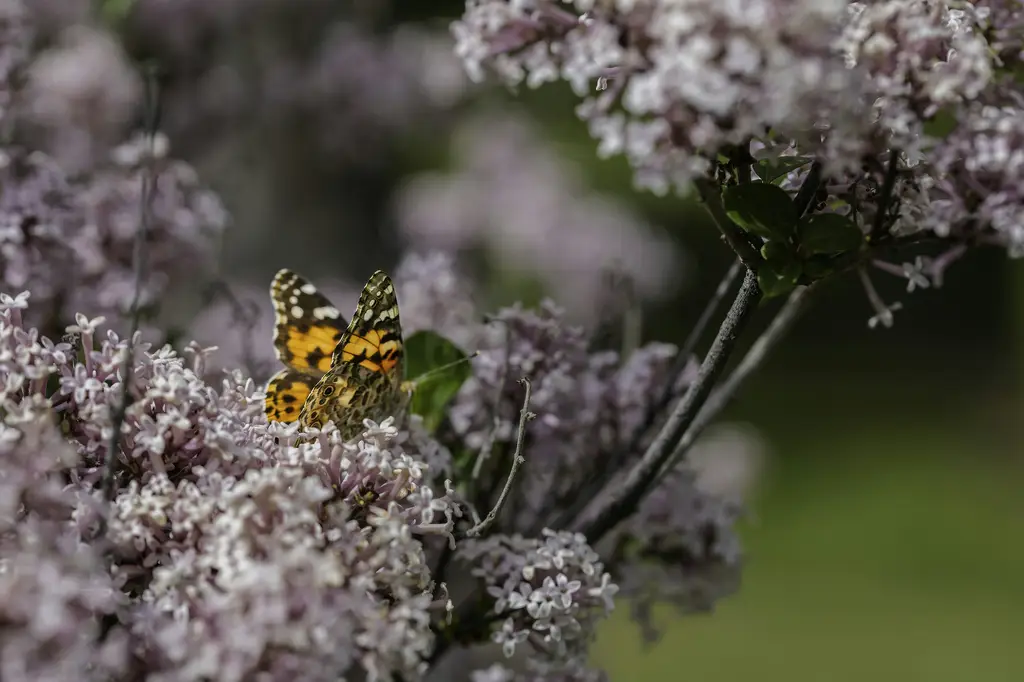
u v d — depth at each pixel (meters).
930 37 0.74
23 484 0.74
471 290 0.90
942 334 4.43
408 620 0.75
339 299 1.48
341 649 0.73
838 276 0.78
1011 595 2.66
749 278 0.77
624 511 0.79
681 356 0.84
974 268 4.43
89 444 0.76
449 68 1.73
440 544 0.80
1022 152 0.75
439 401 0.83
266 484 0.73
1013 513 3.11
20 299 0.76
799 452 3.50
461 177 2.16
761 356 0.82
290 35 1.58
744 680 2.27
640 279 1.91
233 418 0.77
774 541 2.96
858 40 0.74
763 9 0.72
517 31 0.75
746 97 0.72
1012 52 0.76
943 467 3.40
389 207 2.15
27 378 0.76
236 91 1.48
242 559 0.73
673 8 0.72
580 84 0.74
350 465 0.76
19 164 0.87
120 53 1.30
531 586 0.79
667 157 0.73
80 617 0.73
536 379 0.83
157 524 0.75
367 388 0.81
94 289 0.85
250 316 0.95
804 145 0.74
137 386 0.76
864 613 2.59
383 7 1.82
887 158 0.75
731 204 0.76
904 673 2.34
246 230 1.72
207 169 1.54
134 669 0.73
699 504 0.84
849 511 3.11
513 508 0.83
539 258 2.01
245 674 0.73
